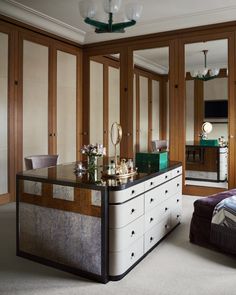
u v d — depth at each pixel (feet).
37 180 8.12
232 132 15.35
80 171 9.05
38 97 16.30
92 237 7.30
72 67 18.61
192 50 16.01
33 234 8.29
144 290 6.89
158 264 8.20
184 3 13.74
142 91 17.57
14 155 15.01
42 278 7.43
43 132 16.69
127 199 7.45
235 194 10.10
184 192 16.66
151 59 17.16
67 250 7.70
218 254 8.87
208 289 6.97
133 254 7.88
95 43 18.69
